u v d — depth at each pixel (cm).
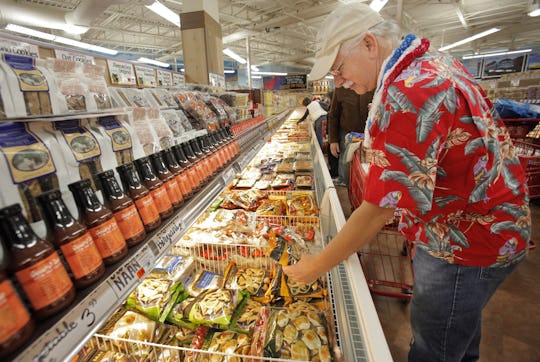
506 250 96
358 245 81
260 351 99
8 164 55
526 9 1055
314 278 92
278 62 2150
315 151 273
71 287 54
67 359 49
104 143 79
